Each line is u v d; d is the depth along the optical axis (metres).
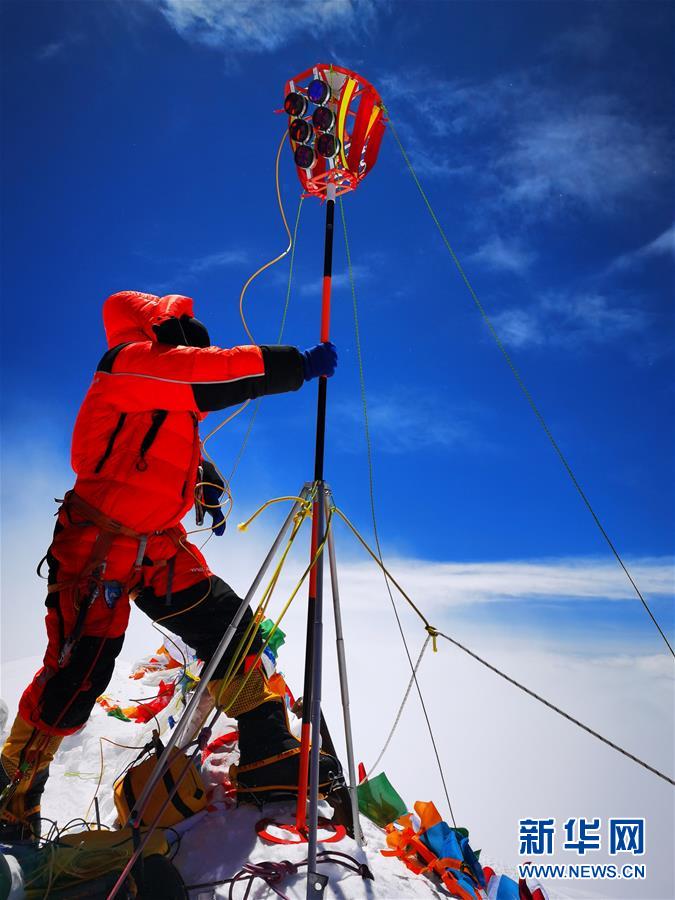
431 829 2.79
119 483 2.69
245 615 3.02
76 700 2.61
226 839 2.68
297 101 2.96
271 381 2.63
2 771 2.72
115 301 2.92
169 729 3.79
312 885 2.35
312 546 2.71
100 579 2.62
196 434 2.88
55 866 2.36
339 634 2.84
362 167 2.97
